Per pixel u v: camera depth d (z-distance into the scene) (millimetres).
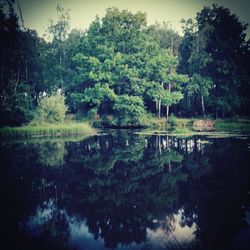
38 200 9172
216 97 37844
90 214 8211
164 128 30938
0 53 30953
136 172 12312
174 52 43688
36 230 7301
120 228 7477
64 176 11758
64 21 39406
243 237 6883
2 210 8375
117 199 9242
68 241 6773
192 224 7535
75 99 36094
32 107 31578
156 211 8367
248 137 21516
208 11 38750
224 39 37938
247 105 38281
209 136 22406
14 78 31828
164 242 6812
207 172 12070
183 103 39938
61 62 40781
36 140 21359
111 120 33906
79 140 21312
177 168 12797
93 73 35250
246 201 8781
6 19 31141
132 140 21000
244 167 12656
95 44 37781
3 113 27516
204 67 38438
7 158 15016
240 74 37656
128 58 35938
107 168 12992
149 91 36500
